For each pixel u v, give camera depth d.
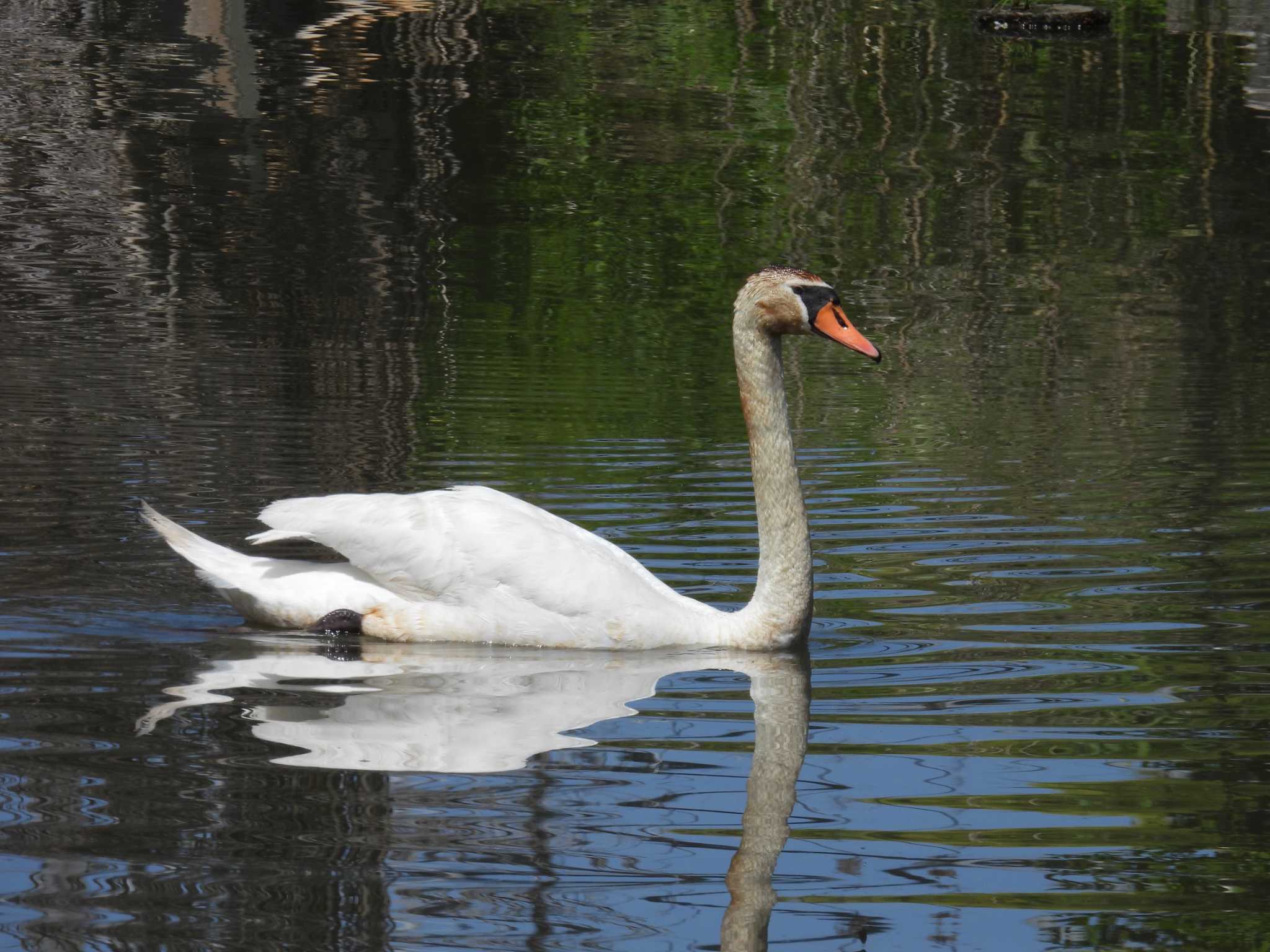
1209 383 19.88
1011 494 13.99
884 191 33.38
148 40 42.47
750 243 29.47
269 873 6.29
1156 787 7.38
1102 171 35.00
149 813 6.86
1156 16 47.28
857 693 8.85
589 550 10.03
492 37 44.84
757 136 37.41
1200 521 12.96
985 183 34.06
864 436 16.72
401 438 15.95
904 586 11.16
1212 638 9.80
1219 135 37.69
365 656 9.50
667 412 17.92
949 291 26.22
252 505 12.89
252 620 10.06
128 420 15.95
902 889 6.32
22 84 37.34
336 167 33.09
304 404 17.30
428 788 7.23
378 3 46.88
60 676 8.84
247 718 8.18
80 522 12.26
